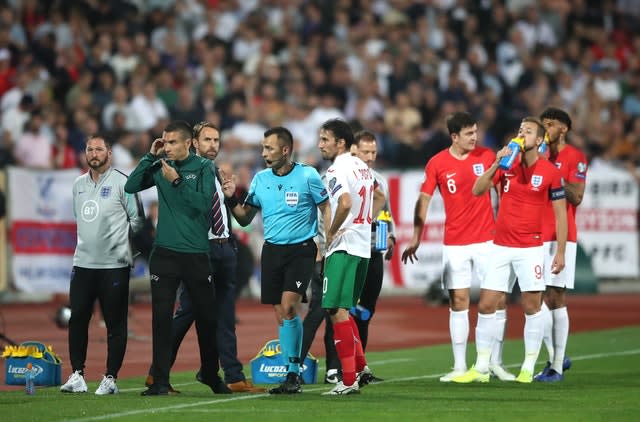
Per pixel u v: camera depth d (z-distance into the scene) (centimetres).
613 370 4284
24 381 3784
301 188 3522
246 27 9338
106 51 8456
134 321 6112
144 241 4831
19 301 7156
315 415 3012
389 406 3209
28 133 7569
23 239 7119
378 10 10112
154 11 9088
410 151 8506
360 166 3541
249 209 3625
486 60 10106
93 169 3619
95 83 8150
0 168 7050
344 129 3641
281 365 3903
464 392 3581
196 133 3700
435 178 4000
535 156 3844
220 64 8888
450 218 3972
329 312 3538
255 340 5384
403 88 9219
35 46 8238
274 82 8800
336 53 9275
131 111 8000
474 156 3966
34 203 7156
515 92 9756
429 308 7175
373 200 3747
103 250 3566
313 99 8669
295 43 9281
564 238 3850
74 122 7944
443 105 9019
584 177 4116
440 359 4709
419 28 9969
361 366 3753
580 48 10731
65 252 7300
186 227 3459
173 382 3919
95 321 5812
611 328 6119
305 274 3531
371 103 8894
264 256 3569
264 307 7138
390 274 7981
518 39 10225
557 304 4034
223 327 3688
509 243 3875
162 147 3497
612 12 11200
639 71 10825
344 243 3491
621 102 10394
